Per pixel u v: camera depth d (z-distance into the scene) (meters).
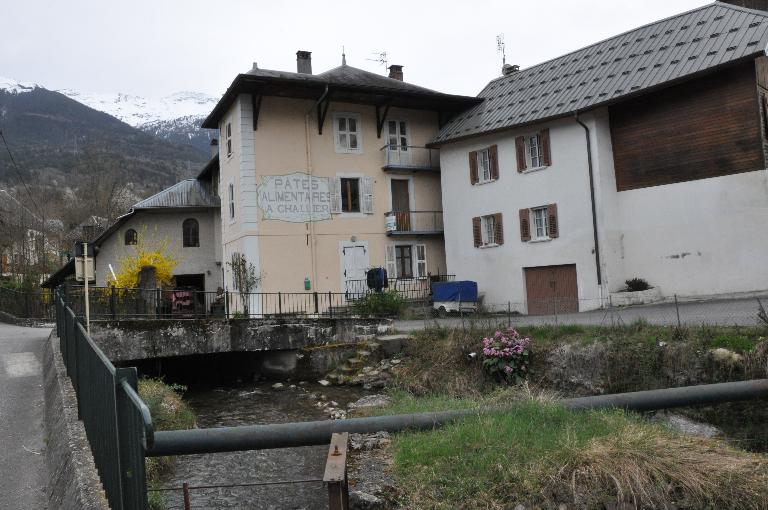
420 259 27.58
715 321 12.14
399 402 11.52
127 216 31.52
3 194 47.44
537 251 22.84
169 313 16.97
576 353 12.38
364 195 26.31
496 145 24.33
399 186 27.64
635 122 20.72
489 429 6.84
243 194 23.83
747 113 18.05
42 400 8.90
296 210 24.73
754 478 5.64
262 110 24.36
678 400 6.39
